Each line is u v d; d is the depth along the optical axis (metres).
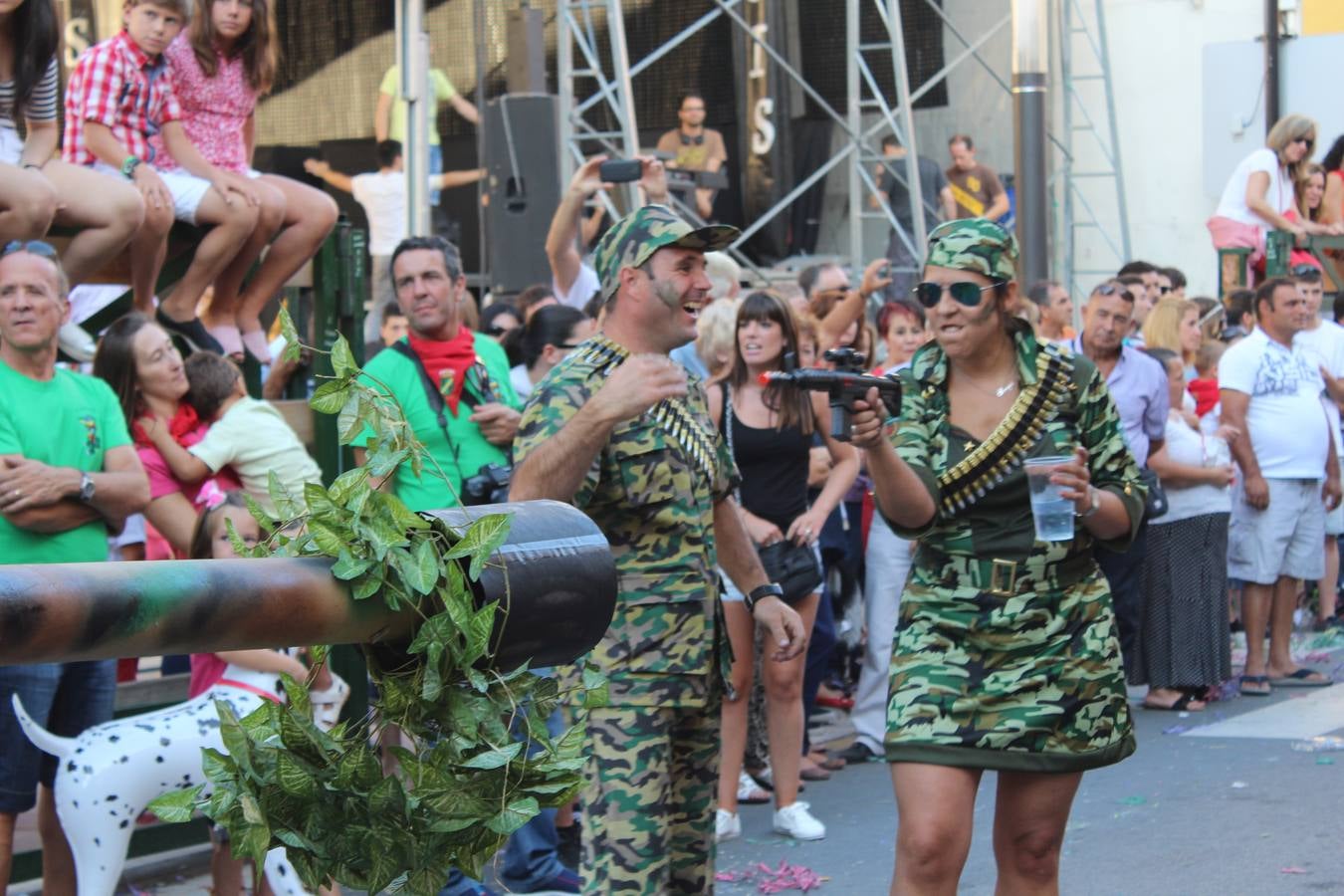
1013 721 3.52
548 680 1.69
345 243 6.54
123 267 6.05
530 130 9.40
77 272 5.57
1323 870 5.36
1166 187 15.38
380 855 1.62
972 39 14.94
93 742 4.45
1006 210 14.00
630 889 3.58
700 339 6.13
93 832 4.39
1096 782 6.64
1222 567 8.06
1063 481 3.47
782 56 14.34
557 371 3.69
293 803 1.60
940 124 15.16
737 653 5.89
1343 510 10.09
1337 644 9.85
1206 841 5.72
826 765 6.98
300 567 1.47
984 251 3.65
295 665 4.72
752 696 6.61
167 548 6.21
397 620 1.55
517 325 7.46
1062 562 3.62
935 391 3.73
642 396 3.40
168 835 5.50
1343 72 14.52
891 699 3.63
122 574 1.31
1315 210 12.43
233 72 6.43
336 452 6.42
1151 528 8.05
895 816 6.22
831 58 14.46
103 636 1.29
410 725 1.63
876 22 14.70
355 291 6.58
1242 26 14.93
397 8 8.77
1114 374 7.66
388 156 12.48
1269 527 8.48
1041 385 3.65
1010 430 3.63
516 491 3.45
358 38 13.05
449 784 1.60
